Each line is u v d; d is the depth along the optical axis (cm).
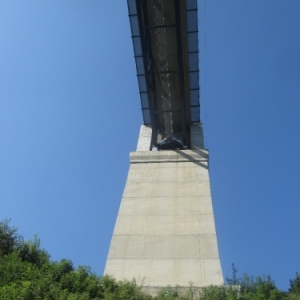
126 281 1991
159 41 2800
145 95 3153
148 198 2645
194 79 3036
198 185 2709
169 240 2353
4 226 2142
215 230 2383
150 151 3005
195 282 2116
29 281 1666
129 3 2770
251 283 2127
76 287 1812
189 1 2717
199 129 3284
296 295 2002
